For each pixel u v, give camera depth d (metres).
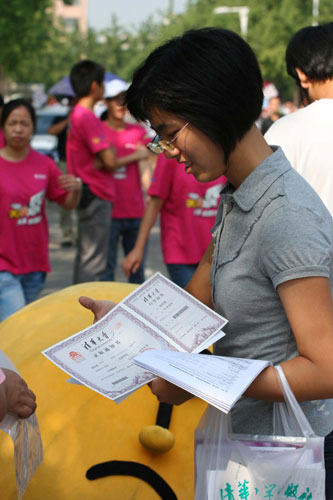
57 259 9.68
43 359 2.70
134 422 2.54
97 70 6.33
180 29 41.97
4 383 2.05
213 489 2.11
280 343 2.06
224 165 2.01
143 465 2.43
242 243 2.02
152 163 9.92
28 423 2.21
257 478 2.07
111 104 7.03
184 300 2.27
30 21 26.56
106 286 3.18
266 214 1.97
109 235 6.49
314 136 3.02
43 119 17.25
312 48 3.19
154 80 1.94
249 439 2.10
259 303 2.04
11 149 4.92
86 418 2.52
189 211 4.99
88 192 6.29
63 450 2.45
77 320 2.91
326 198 3.02
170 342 2.15
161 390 2.09
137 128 7.10
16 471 2.07
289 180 1.99
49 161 5.13
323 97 3.25
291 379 1.93
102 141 6.20
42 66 50.78
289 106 23.48
